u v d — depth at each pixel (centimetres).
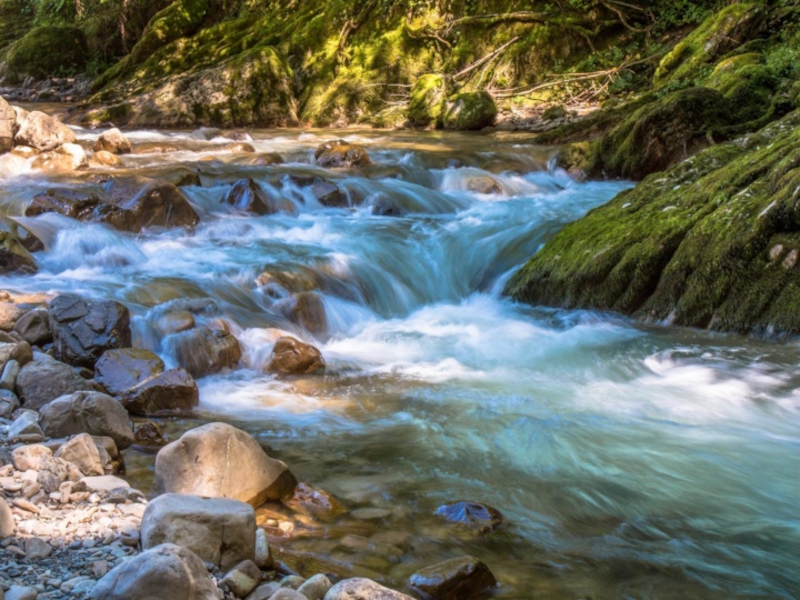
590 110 1622
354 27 1941
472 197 1122
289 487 418
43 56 2423
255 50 1884
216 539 330
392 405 561
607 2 1780
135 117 1830
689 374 622
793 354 647
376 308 809
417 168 1197
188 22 2189
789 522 409
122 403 525
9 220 776
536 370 640
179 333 614
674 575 359
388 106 1841
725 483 451
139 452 466
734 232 715
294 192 1053
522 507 418
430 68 1881
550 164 1262
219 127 1817
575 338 714
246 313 699
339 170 1175
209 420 523
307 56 1956
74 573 311
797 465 474
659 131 1132
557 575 356
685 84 1411
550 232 916
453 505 407
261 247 857
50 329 588
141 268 770
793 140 778
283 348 621
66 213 838
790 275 687
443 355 679
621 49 1744
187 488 386
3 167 1005
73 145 1070
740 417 546
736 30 1423
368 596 297
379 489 432
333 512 404
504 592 341
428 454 479
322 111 1855
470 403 566
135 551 333
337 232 935
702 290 721
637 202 855
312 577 320
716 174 809
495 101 1752
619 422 534
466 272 902
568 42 1786
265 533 353
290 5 2138
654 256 755
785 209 697
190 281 730
